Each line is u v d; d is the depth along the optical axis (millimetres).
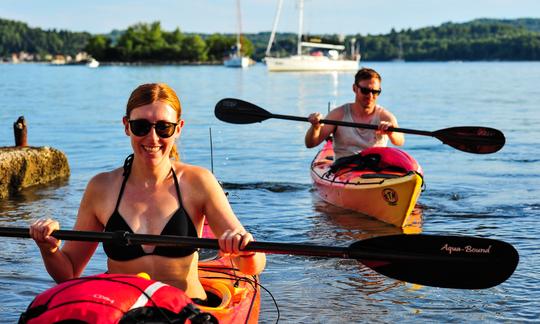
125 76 63906
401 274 4012
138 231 3941
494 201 9375
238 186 10570
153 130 3877
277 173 11789
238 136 16938
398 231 7953
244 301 4398
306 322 5262
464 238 3900
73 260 4109
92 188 4055
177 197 3990
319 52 79562
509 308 5508
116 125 19391
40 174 10766
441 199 9555
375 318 5336
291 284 6109
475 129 8953
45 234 3832
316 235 7781
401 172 8727
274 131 18047
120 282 3484
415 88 40125
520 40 180375
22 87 42594
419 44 193250
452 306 5566
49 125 19250
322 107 26344
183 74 69625
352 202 8891
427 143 15562
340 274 6375
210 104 27391
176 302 3502
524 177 11125
